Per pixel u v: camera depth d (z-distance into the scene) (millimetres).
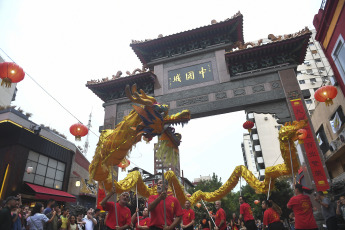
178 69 18406
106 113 18328
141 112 7195
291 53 16484
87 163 25828
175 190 10516
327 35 14836
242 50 16516
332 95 11133
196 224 30359
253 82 16359
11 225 5906
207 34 18719
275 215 7441
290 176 9859
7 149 17188
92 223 8367
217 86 16859
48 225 7535
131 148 7734
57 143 20984
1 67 7398
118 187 8680
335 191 12062
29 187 17156
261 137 43906
